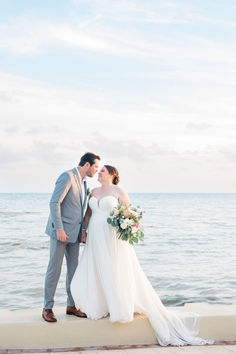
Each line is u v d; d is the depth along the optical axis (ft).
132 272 13.87
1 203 192.54
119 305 13.33
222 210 158.61
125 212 13.74
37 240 58.18
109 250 13.79
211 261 41.86
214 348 13.14
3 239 59.36
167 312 14.08
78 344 13.28
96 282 13.78
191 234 69.92
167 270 36.27
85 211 14.94
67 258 14.46
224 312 14.51
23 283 30.22
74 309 14.01
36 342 12.98
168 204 213.46
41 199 245.04
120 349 13.05
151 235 67.62
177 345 13.44
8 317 13.52
